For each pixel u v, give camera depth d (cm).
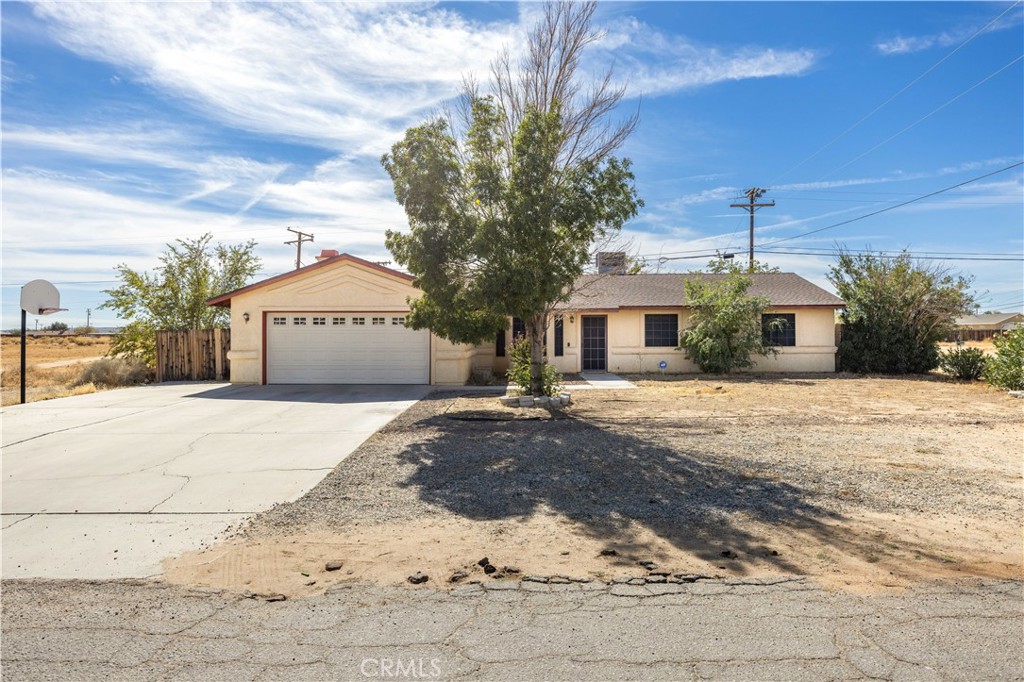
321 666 323
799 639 346
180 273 2269
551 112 1160
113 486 698
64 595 415
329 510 606
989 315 7769
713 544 501
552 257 1172
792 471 734
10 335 6856
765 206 3559
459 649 340
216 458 838
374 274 1794
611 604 393
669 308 2184
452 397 1482
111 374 1941
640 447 880
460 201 1141
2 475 750
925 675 308
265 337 1820
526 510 600
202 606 397
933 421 1098
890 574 436
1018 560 461
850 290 2281
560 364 2211
